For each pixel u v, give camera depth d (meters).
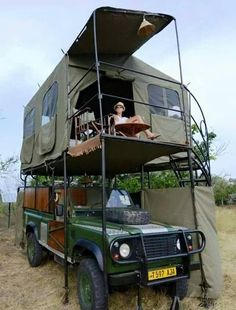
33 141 7.67
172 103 7.01
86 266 4.14
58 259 5.51
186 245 4.20
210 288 4.72
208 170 5.68
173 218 5.48
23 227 8.48
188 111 6.71
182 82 5.63
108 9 4.79
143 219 4.65
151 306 4.34
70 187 5.72
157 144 4.85
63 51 5.89
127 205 5.78
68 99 5.63
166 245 4.11
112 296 4.58
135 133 4.84
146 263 3.80
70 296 4.87
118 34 5.55
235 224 12.16
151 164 7.13
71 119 5.51
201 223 5.02
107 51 6.19
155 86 6.82
